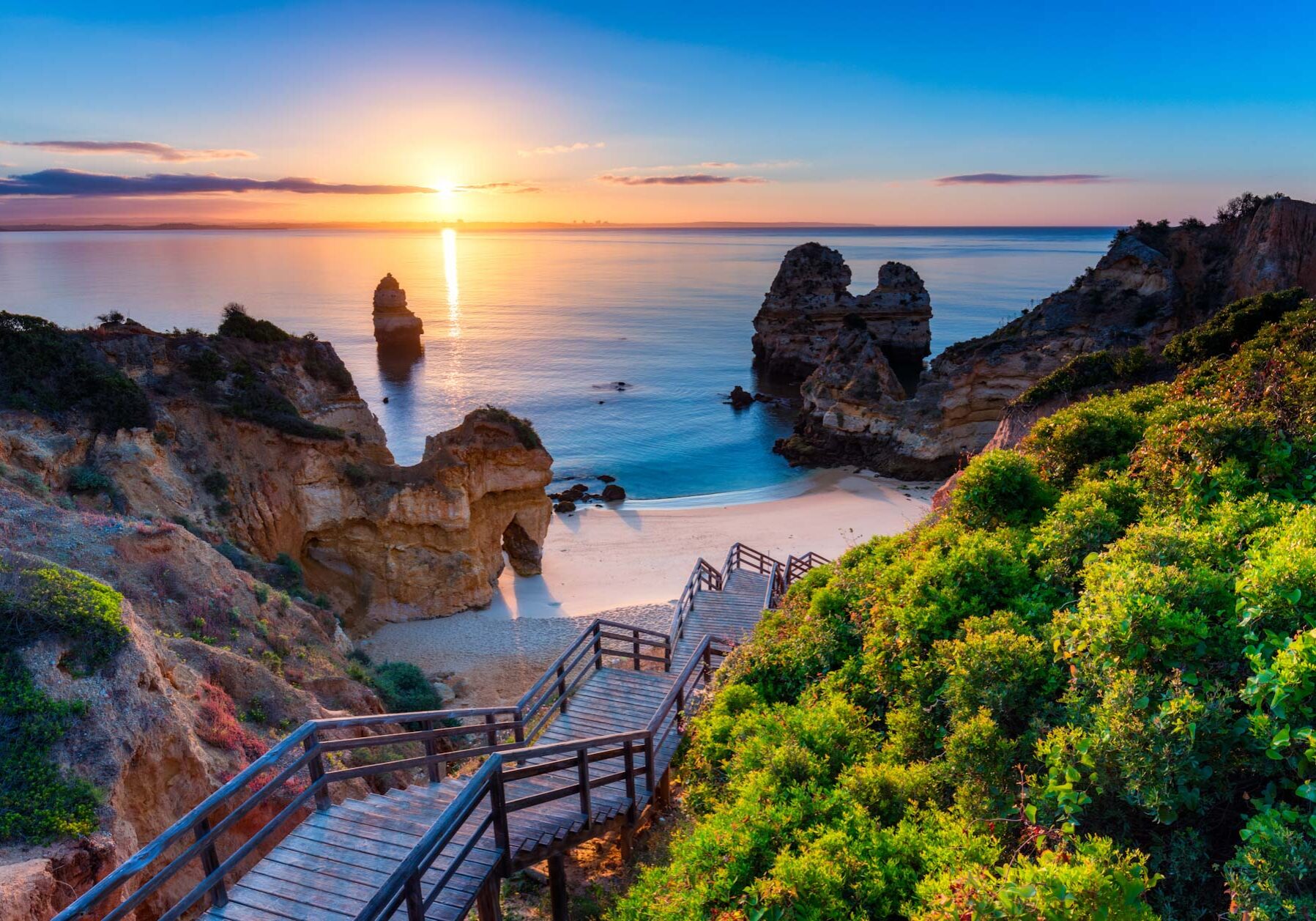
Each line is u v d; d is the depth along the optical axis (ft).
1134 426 41.91
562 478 198.70
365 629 97.50
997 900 16.12
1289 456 31.14
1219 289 180.65
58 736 30.91
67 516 55.42
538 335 462.19
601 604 107.86
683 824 36.86
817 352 316.81
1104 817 18.72
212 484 87.92
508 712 36.24
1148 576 22.76
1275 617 19.80
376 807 26.94
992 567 30.50
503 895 34.81
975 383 181.57
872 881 19.61
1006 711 22.75
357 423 128.98
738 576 79.56
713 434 239.50
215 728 39.68
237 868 35.22
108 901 27.94
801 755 25.34
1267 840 15.62
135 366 92.58
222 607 55.62
